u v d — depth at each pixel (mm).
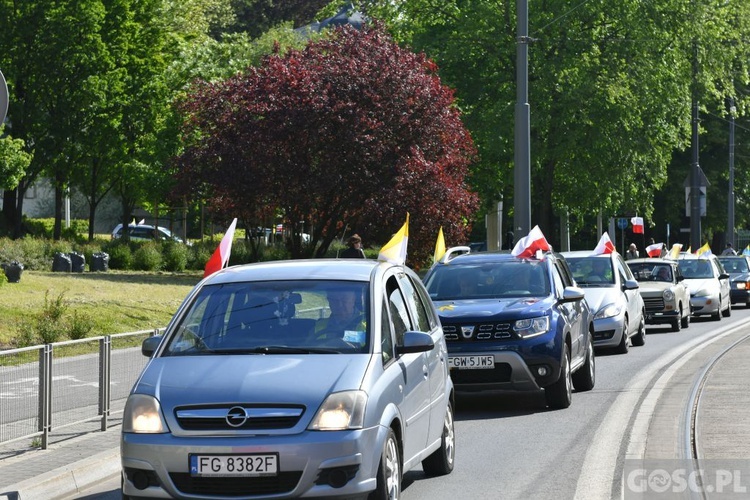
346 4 81938
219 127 54750
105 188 100062
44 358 18266
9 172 66562
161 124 81375
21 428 17625
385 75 54281
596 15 71125
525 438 19812
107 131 78562
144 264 65562
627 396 25312
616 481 15562
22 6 73938
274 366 13258
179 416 12688
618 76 70562
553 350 23031
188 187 55688
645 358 35031
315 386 12852
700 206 82562
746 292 68688
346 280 14992
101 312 40406
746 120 111250
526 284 25000
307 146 53438
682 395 25172
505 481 15891
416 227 55469
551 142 70812
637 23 70938
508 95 70625
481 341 22969
